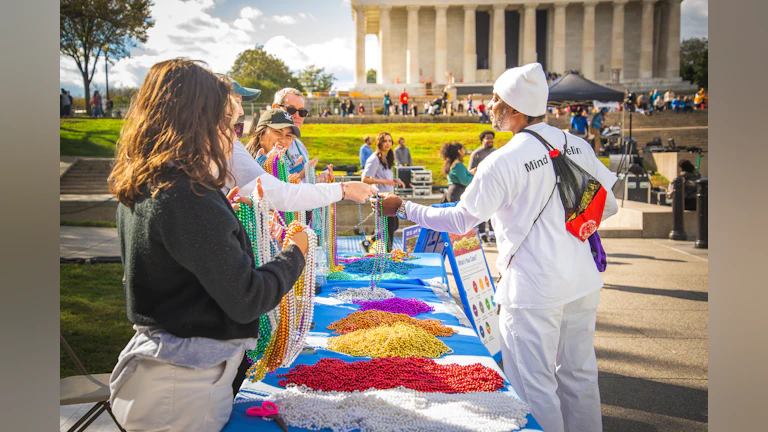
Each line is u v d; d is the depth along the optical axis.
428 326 3.15
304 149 5.16
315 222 4.28
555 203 2.90
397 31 62.88
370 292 3.97
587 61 60.03
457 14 62.81
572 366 3.08
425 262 5.31
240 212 2.25
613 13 61.16
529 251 2.89
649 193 16.47
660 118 37.34
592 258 3.06
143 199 1.73
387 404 2.06
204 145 1.79
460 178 10.84
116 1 40.12
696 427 3.85
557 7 60.59
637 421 3.95
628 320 6.52
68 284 8.68
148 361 1.80
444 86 57.84
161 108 1.79
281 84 76.44
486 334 5.09
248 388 2.31
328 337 3.03
